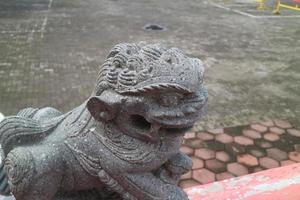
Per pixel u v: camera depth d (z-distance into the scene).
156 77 1.06
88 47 6.66
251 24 9.14
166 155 1.15
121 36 7.44
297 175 2.15
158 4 11.05
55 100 4.59
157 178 1.21
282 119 4.50
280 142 3.99
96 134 1.14
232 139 3.98
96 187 1.27
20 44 6.60
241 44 7.43
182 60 1.09
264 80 5.67
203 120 4.33
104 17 8.95
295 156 3.75
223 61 6.36
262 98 5.05
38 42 6.77
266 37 8.03
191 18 9.44
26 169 1.08
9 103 4.45
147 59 1.08
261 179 2.11
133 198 1.19
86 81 5.19
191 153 3.69
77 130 1.17
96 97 1.08
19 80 5.09
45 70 5.49
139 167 1.14
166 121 1.07
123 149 1.13
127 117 1.10
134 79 1.06
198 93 1.11
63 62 5.86
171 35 7.75
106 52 6.44
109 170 1.14
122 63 1.10
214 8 10.97
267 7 11.48
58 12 9.19
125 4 10.70
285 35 8.29
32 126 1.23
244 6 11.52
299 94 5.26
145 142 1.13
